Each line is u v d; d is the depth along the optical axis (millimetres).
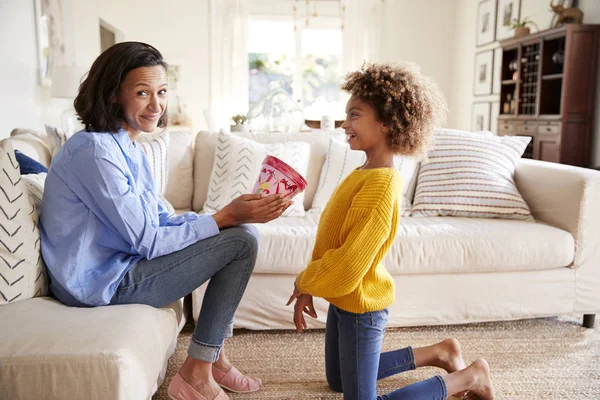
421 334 2215
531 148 5277
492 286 2238
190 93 6793
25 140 2158
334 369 1651
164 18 6641
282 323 2184
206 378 1438
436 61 7223
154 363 1154
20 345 1037
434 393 1493
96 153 1265
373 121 1387
